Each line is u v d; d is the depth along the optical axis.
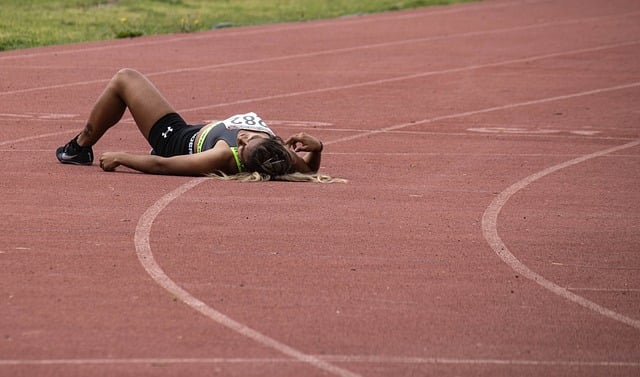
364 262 15.48
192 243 16.14
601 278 15.27
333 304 13.61
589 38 49.12
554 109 32.16
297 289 14.15
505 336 12.76
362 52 43.34
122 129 27.05
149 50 42.06
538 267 15.65
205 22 51.09
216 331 12.53
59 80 34.72
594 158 24.64
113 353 11.77
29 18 48.59
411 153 24.77
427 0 63.28
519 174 22.50
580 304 14.09
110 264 14.96
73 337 12.20
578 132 28.36
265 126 21.45
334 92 34.16
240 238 16.50
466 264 15.62
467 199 19.89
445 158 24.19
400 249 16.25
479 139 26.92
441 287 14.49
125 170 21.59
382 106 31.84
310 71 38.28
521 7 61.53
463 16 56.91
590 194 20.75
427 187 20.88
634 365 12.05
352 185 20.83
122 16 51.19
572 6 62.06
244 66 38.97
